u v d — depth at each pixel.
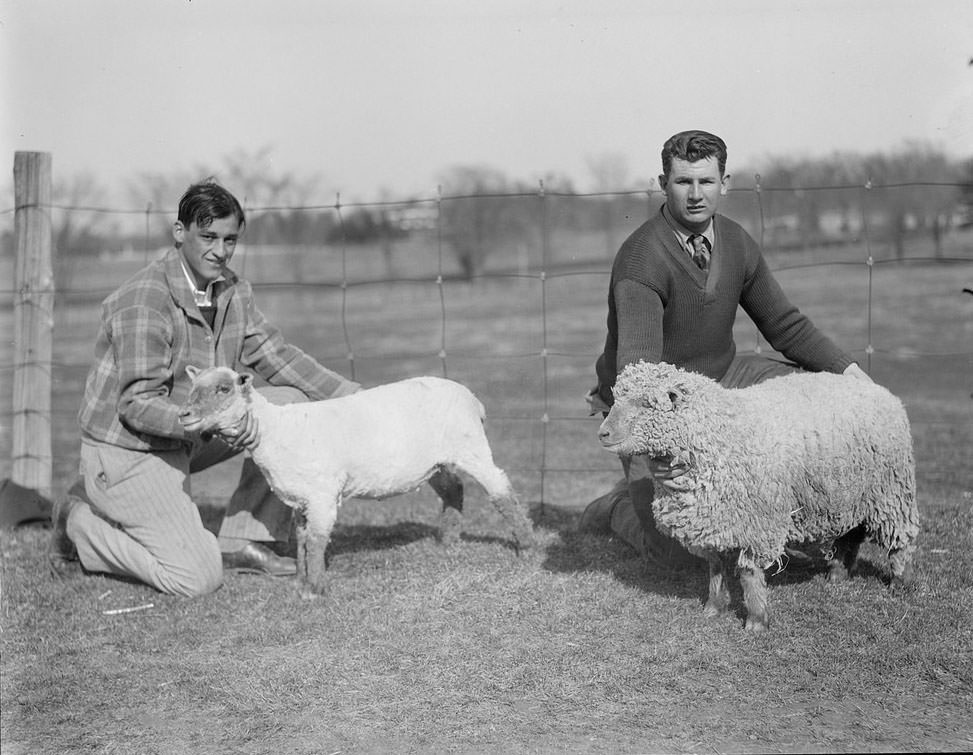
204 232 4.97
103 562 5.31
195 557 5.09
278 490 5.00
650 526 5.18
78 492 5.51
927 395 11.37
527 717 3.78
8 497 6.76
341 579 5.28
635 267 4.77
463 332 20.36
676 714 3.77
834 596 4.74
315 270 35.09
